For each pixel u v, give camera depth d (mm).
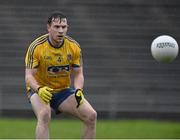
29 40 52188
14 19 52969
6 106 46906
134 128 37812
